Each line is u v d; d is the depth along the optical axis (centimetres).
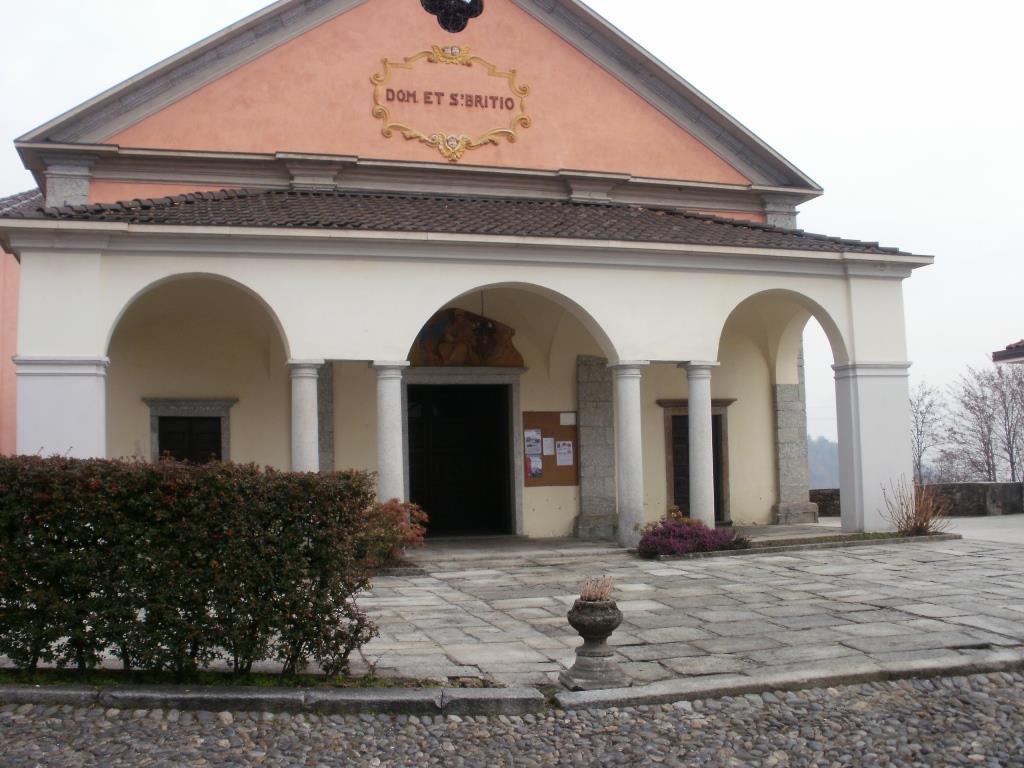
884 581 1173
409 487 1827
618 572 1321
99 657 681
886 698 705
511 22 1895
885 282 1691
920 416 4153
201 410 1681
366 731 626
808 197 2027
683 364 1588
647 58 1917
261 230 1373
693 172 1973
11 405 1966
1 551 663
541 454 1838
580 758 592
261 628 680
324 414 1712
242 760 573
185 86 1725
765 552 1468
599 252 1530
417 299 1454
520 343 1848
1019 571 1232
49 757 564
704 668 759
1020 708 688
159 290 1550
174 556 670
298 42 1780
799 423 2011
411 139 1822
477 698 664
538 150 1889
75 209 1377
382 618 988
